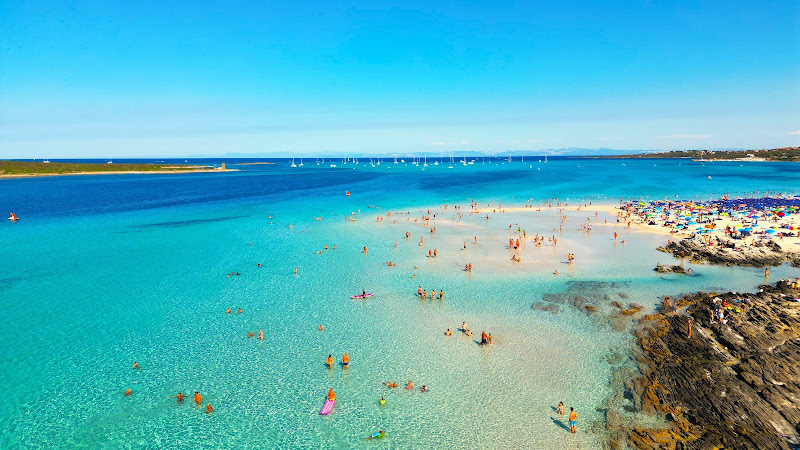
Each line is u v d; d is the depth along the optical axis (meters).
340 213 89.25
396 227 73.19
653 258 51.66
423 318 35.69
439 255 54.44
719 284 41.94
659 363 27.55
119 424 23.16
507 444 21.47
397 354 30.03
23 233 68.88
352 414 23.98
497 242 61.09
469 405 24.48
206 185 164.62
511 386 26.06
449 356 29.64
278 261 52.47
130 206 100.81
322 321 35.38
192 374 27.77
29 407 24.36
